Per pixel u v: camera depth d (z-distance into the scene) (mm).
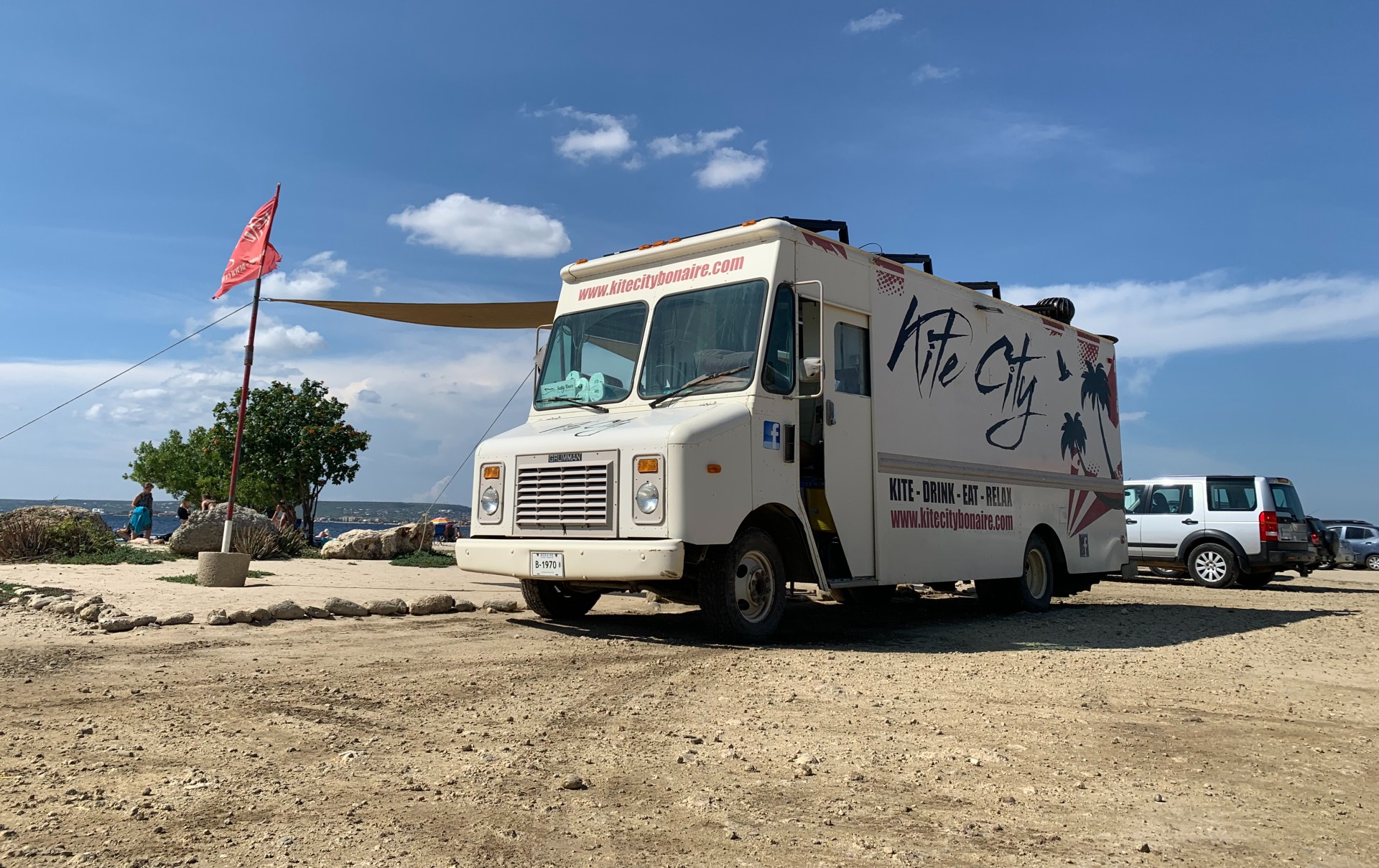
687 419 7531
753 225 8273
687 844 3234
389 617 9148
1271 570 17562
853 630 9570
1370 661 7953
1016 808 3717
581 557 7652
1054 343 12273
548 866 3008
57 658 6355
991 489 10742
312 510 27797
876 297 9305
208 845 3100
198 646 7004
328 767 4051
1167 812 3719
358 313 14391
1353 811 3791
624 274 9133
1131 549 18719
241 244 12219
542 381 9383
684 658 7168
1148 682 6586
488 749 4422
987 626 9992
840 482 8680
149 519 22125
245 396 11633
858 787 3957
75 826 3238
